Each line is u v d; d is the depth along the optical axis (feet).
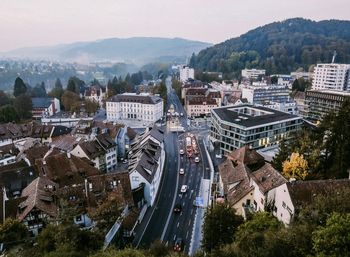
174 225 255.09
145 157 319.06
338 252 100.22
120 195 251.80
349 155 226.79
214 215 177.06
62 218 201.16
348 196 143.54
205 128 610.65
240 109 501.97
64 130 481.46
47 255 148.87
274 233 126.72
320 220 130.93
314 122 590.55
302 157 235.40
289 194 169.78
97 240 177.99
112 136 424.87
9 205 228.84
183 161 409.28
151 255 168.96
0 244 188.03
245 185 226.58
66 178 284.41
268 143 414.21
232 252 130.93
